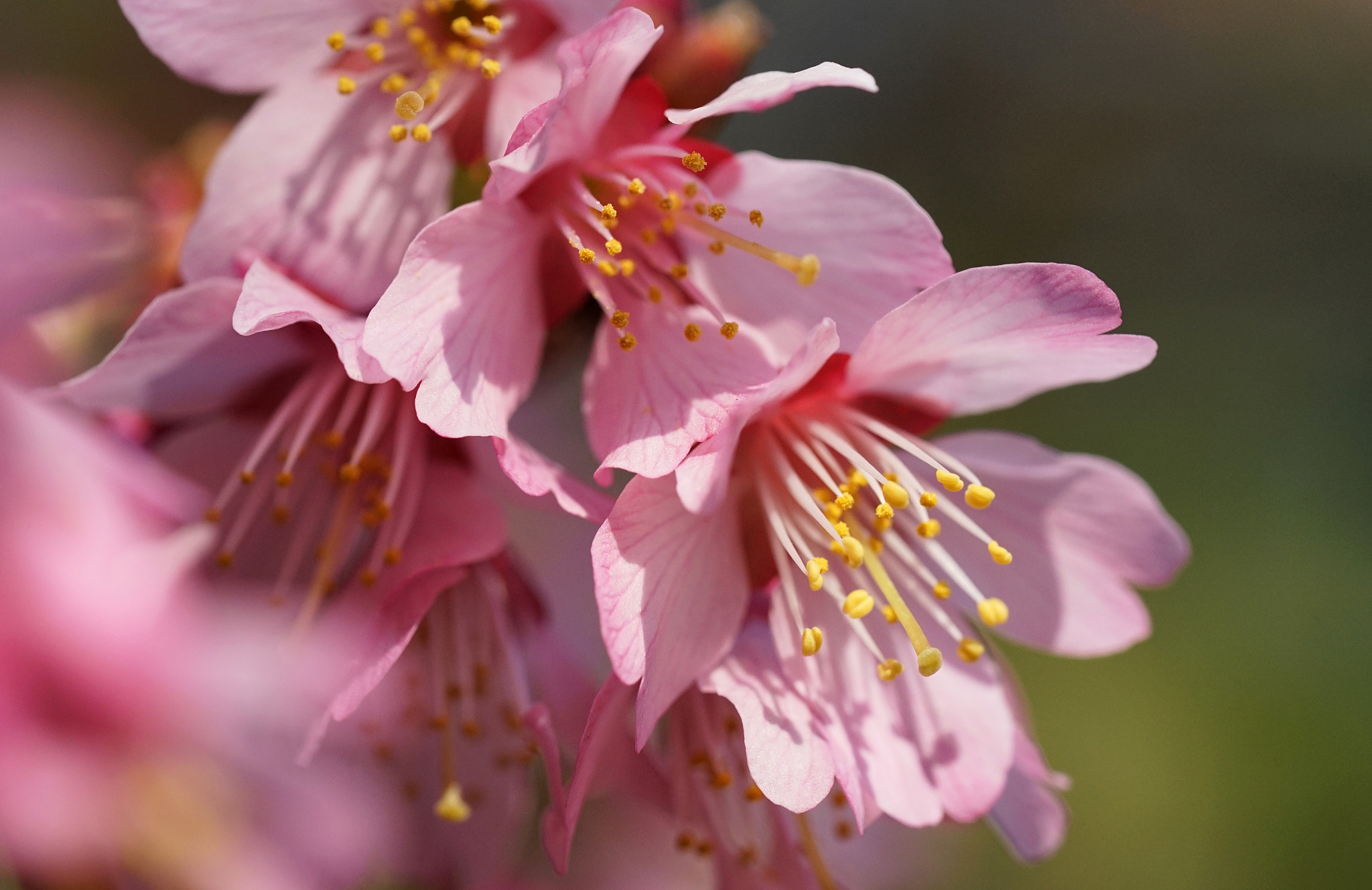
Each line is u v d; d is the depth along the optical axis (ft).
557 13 0.45
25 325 0.42
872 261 0.43
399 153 0.45
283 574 0.44
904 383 0.44
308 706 0.40
